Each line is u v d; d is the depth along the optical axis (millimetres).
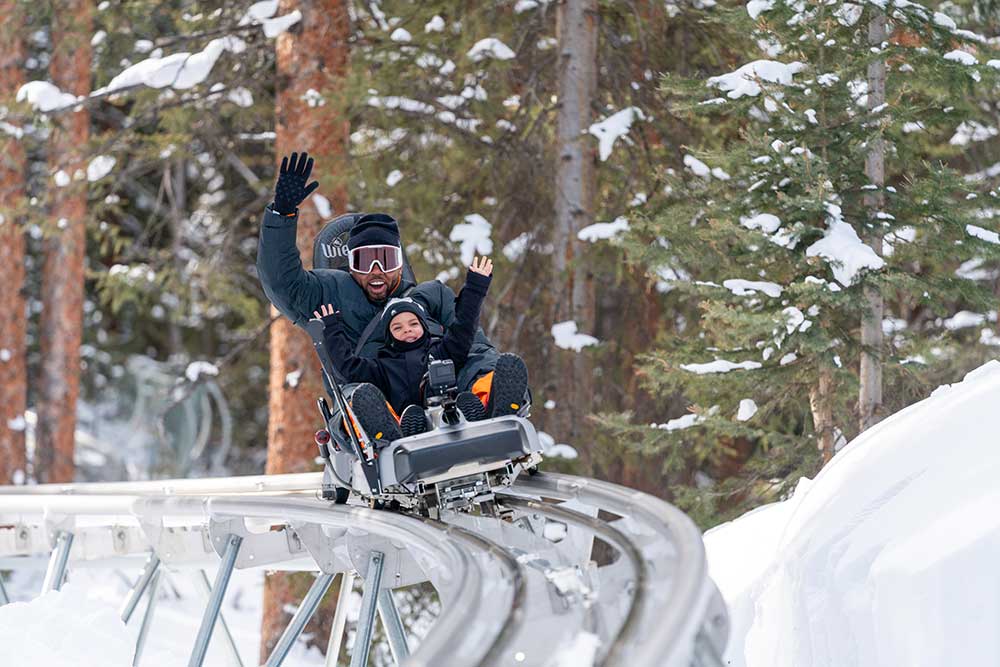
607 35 36312
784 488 28297
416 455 16359
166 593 52969
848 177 26766
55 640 20969
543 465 35156
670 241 28297
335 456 18656
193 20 42281
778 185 26438
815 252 25094
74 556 28000
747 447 46281
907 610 13234
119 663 20859
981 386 17859
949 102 26062
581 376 36062
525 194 37281
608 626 11680
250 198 57812
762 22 25516
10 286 51375
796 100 25969
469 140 36938
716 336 29312
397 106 36406
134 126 41031
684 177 33031
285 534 21531
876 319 26797
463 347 18141
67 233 45688
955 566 12891
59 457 52500
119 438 71562
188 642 45250
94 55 48875
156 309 71500
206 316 70375
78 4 45125
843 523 16484
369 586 17906
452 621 10719
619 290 41656
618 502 15047
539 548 15672
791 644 15516
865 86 28062
